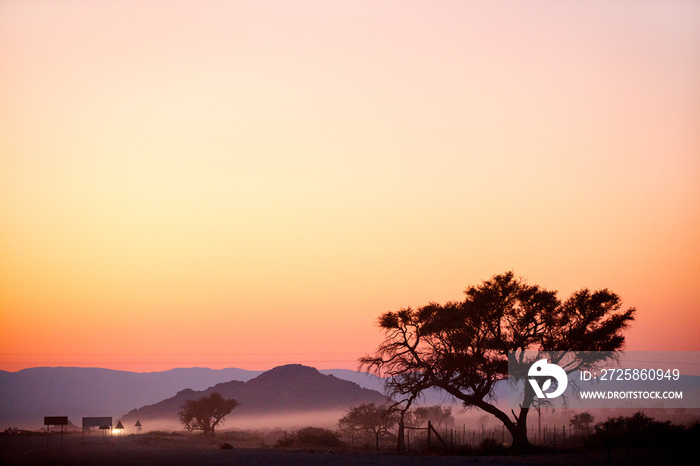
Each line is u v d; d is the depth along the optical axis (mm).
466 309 56219
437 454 52938
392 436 98812
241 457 48062
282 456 49406
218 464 41844
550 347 55531
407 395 60188
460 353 55781
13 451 56000
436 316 57156
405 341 58500
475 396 55500
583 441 57281
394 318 58531
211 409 146750
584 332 56062
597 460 40812
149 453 53000
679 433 53688
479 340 56344
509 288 55844
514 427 54250
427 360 57750
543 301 55750
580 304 56875
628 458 41844
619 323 56688
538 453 50688
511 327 56656
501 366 54500
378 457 48344
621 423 57031
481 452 52312
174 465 41281
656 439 53062
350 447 69500
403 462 42844
